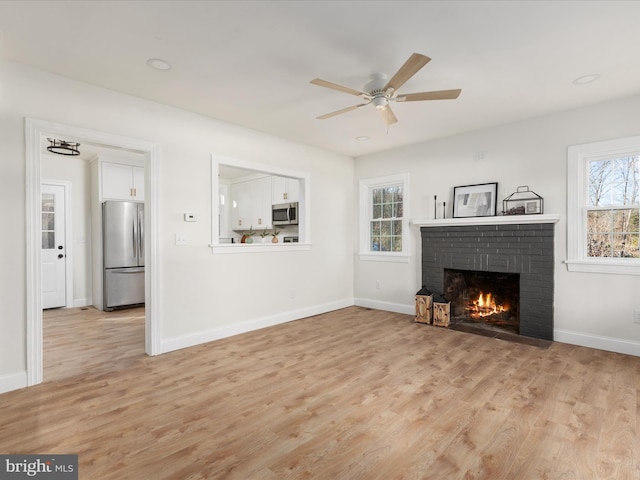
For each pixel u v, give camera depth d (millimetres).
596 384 2643
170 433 2021
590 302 3529
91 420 2160
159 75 2801
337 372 2912
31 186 2656
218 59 2551
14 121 2588
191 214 3639
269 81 2914
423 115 3752
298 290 4828
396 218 5207
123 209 5480
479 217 4094
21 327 2637
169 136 3463
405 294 5055
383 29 2188
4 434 2004
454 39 2303
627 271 3316
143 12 2002
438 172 4652
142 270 5613
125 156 5562
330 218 5316
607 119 3410
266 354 3361
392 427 2082
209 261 3812
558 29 2188
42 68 2676
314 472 1694
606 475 1650
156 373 2906
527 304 3863
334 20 2090
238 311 4098
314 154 5047
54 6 1938
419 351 3426
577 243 3604
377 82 2756
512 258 3949
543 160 3801
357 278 5680
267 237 7031
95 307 5680
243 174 7160
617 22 2111
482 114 3732
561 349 3457
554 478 1637
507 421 2135
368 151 5316
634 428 2041
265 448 1884
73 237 5734
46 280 5492
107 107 3051
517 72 2773
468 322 4551
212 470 1707
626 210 3406
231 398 2457
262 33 2225
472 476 1657
